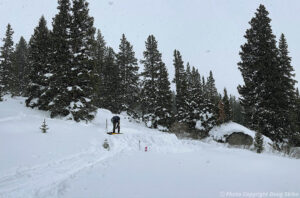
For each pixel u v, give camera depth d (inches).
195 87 1167.0
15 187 210.4
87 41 788.6
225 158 354.6
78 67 752.3
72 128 565.6
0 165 261.9
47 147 363.9
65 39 754.8
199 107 1098.7
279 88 871.1
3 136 380.5
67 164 298.4
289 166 304.7
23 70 1507.1
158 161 325.1
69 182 221.8
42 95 756.0
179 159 342.0
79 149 383.6
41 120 591.2
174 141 548.4
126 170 269.4
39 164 285.6
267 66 920.3
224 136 858.8
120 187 204.4
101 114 988.6
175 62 1786.4
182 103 1301.7
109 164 303.6
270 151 641.6
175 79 1776.6
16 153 310.7
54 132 478.0
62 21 787.4
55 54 758.5
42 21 943.7
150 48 1279.5
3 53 1306.6
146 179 229.8
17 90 1346.0
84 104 756.0
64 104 716.7
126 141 507.8
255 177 239.0
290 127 882.1
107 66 1346.0
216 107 992.2
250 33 1007.6
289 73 1059.9
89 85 799.1
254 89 935.0
